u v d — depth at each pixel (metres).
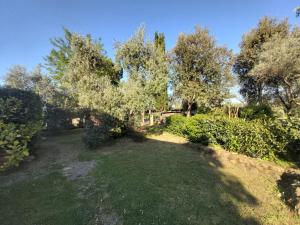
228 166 6.39
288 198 4.36
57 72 22.38
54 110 14.80
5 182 5.27
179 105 20.36
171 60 17.55
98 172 5.79
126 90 10.55
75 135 13.52
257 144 6.88
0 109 2.48
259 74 10.52
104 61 15.02
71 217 3.63
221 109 15.83
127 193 4.46
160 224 3.44
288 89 12.52
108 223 3.48
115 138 10.46
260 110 13.51
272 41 12.71
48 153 8.23
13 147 1.95
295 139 6.18
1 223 3.49
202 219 3.61
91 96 9.55
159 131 12.95
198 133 9.45
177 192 4.55
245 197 4.47
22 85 17.14
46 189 4.81
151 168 6.02
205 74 17.30
